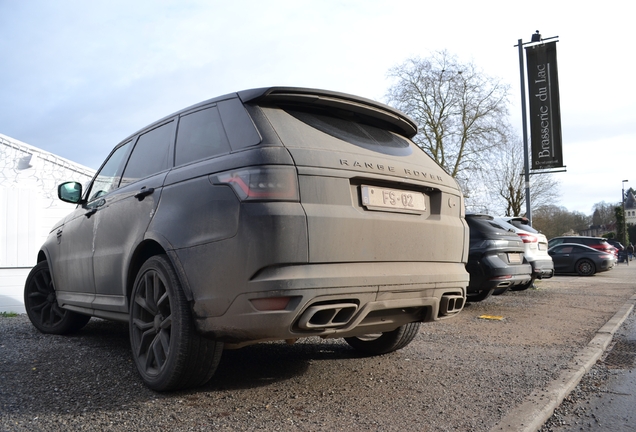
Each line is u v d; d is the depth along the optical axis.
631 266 34.22
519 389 3.54
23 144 9.75
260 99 3.22
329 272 2.90
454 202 3.84
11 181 9.61
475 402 3.24
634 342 5.61
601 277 18.94
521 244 8.52
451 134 31.48
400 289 3.22
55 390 3.41
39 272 5.76
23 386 3.49
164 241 3.34
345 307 2.98
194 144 3.53
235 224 2.91
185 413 2.99
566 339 5.48
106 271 4.22
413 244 3.37
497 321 6.76
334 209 2.99
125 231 3.92
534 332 5.91
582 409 3.29
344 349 4.79
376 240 3.15
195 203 3.20
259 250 2.81
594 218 112.94
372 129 3.72
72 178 10.14
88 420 2.88
